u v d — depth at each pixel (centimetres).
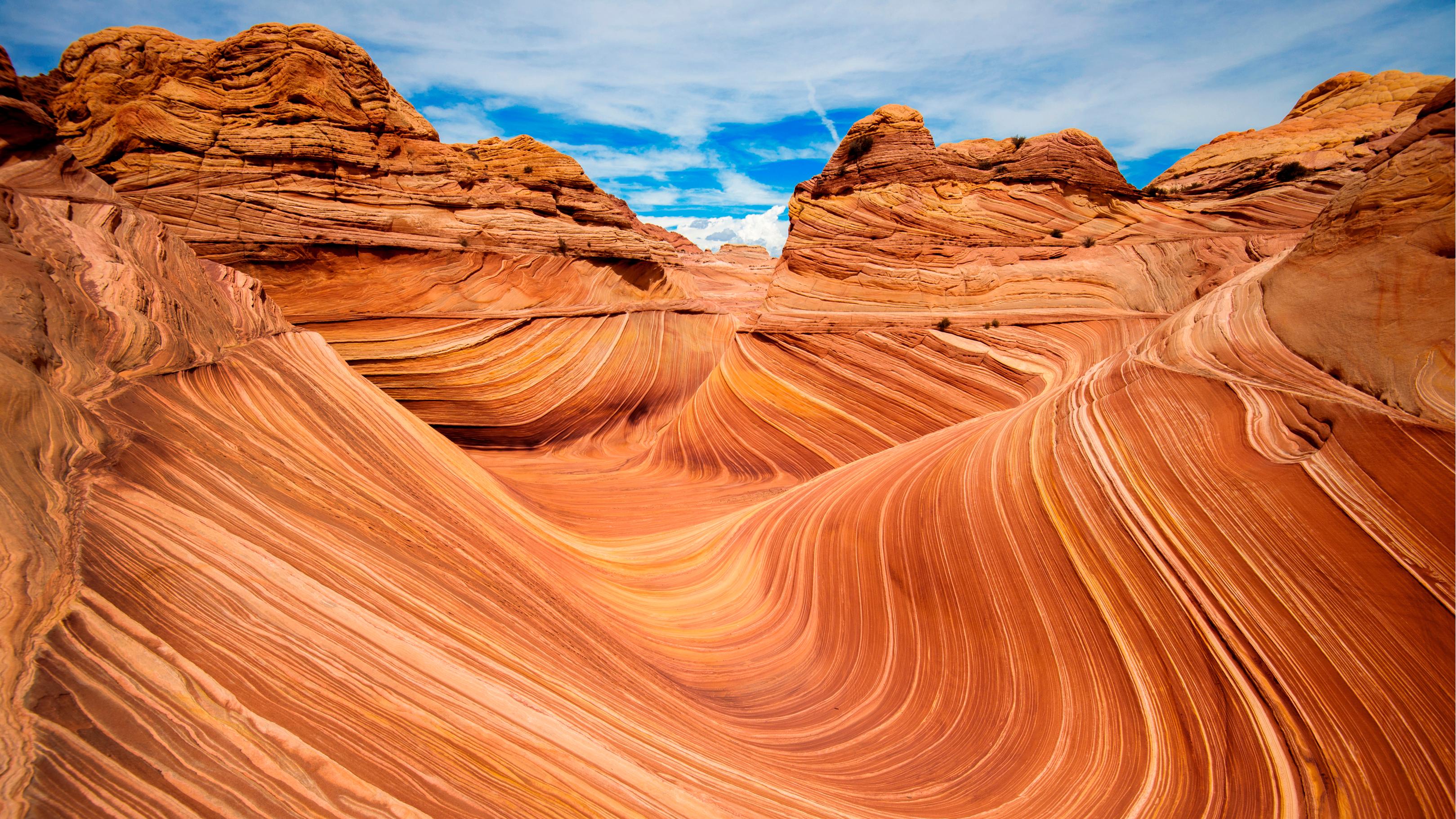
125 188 1552
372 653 382
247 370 646
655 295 2639
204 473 446
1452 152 453
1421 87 2070
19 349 377
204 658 305
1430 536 409
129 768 235
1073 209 1669
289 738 293
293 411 639
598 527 1144
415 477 719
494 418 1819
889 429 1459
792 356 1603
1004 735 569
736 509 1280
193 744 261
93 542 322
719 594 916
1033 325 1437
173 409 496
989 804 499
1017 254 1568
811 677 728
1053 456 708
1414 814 372
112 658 274
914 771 552
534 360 1914
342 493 563
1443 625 390
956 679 646
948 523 761
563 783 372
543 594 650
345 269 1739
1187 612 519
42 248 521
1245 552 498
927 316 1513
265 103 1752
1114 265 1514
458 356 1805
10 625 249
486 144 2508
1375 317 484
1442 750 372
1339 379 507
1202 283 1438
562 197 2428
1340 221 541
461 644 449
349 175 1838
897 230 1656
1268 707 449
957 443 955
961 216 1656
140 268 629
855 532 866
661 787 415
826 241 1694
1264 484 505
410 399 1769
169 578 337
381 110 1995
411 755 328
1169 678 513
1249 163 2009
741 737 573
